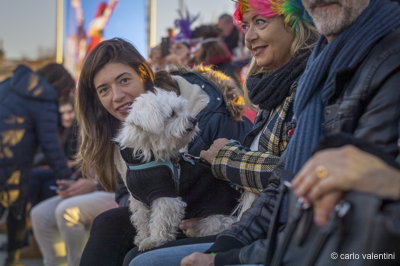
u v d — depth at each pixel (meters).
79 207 5.13
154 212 3.24
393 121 2.23
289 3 3.05
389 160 1.97
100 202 5.18
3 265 6.50
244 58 6.02
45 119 6.13
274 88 3.04
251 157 3.05
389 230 1.75
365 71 2.35
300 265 1.99
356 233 1.83
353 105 2.33
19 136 6.11
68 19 7.91
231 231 2.60
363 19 2.49
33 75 6.16
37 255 6.91
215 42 5.49
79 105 3.66
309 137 2.46
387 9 2.50
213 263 2.51
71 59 7.96
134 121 3.17
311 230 1.97
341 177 1.85
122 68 3.49
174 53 5.71
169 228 3.24
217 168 3.20
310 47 3.04
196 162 3.35
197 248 2.99
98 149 3.65
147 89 3.60
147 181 3.23
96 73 3.51
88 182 5.45
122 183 3.83
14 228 6.43
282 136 3.00
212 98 3.66
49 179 6.71
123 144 3.28
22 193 6.22
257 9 3.12
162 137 3.20
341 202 1.86
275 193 2.58
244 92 3.49
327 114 2.44
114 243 3.45
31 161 6.25
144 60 3.62
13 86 6.10
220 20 6.55
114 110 3.54
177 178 3.27
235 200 3.38
